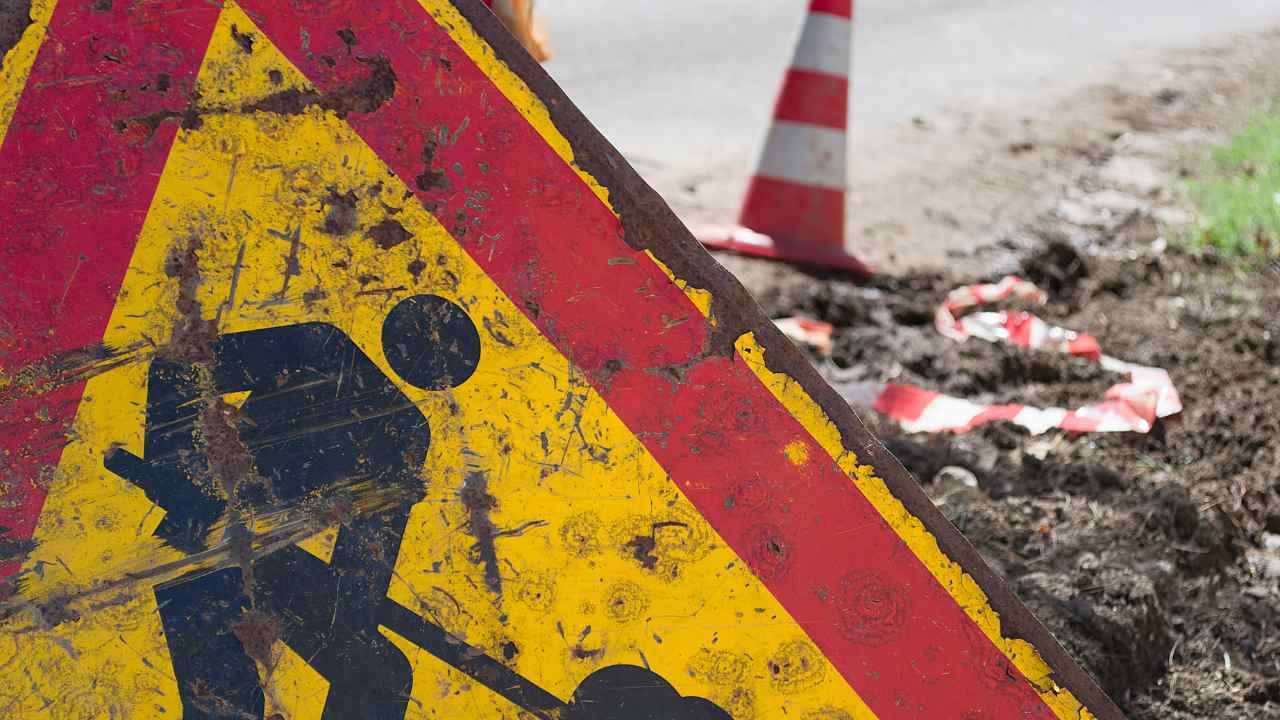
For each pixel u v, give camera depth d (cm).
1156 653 283
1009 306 449
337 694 150
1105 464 345
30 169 142
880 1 919
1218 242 494
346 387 148
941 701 159
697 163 602
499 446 150
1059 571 298
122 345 144
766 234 500
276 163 145
